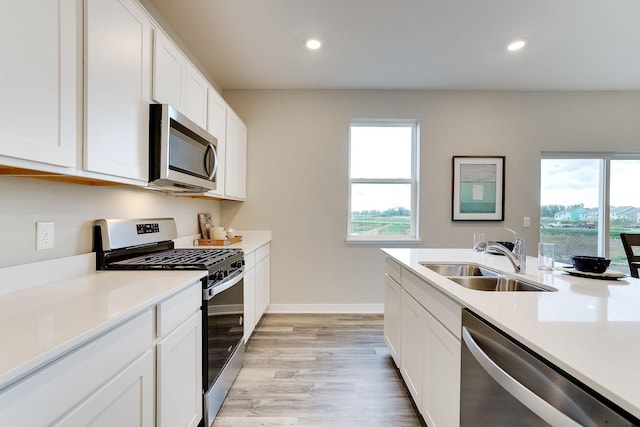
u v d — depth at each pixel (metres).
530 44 2.46
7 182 1.08
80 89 1.04
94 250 1.49
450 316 1.22
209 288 1.50
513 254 1.57
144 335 1.02
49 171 0.94
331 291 3.38
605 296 1.11
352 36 2.34
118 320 0.86
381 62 2.75
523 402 0.69
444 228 3.42
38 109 0.88
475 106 3.40
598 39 2.38
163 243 2.06
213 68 2.86
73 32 1.00
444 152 3.40
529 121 3.40
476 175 3.41
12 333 0.73
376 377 2.04
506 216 3.43
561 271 1.57
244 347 2.21
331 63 2.77
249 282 2.40
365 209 3.54
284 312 3.37
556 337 0.74
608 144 3.40
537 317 0.88
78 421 0.74
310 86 3.28
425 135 3.39
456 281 1.53
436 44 2.45
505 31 2.28
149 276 1.37
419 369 1.58
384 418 1.64
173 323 1.20
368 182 3.53
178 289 1.20
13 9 0.80
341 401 1.78
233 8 2.00
